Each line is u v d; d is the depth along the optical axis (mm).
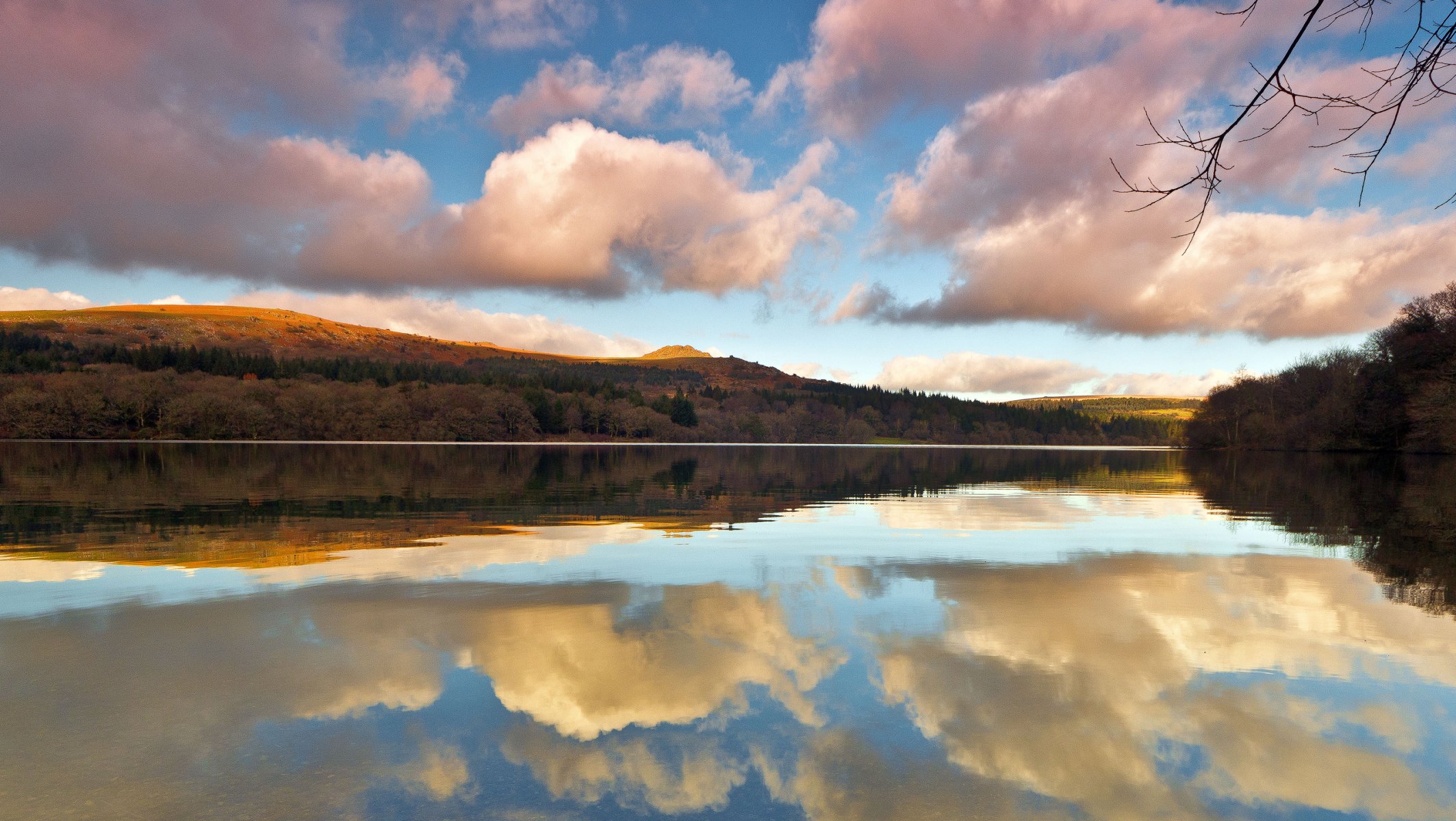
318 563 14633
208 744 6438
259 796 5574
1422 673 8336
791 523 21578
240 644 9219
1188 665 8562
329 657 8766
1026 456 98125
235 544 16938
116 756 6211
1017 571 14141
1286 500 29781
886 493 33750
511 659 8719
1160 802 5590
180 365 149250
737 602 11516
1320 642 9484
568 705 7352
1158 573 14008
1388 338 73438
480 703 7398
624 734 6707
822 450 125312
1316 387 91438
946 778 5930
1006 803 5555
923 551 16422
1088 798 5656
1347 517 23625
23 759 6148
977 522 22172
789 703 7465
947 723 6953
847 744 6539
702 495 31516
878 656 8867
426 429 130750
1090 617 10664
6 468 44344
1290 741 6605
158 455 64438
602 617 10602
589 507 25672
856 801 5566
